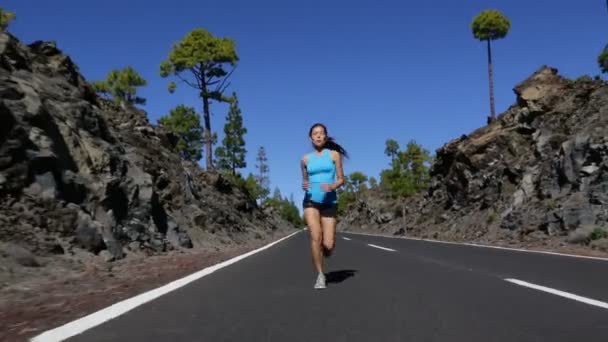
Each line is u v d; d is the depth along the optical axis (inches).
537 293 221.3
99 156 540.1
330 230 247.8
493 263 376.8
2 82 449.7
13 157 409.4
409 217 2062.0
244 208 1798.7
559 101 1268.5
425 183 1978.3
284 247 729.6
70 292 258.4
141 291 249.8
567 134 1100.5
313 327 158.1
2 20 915.4
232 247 875.4
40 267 333.1
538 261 393.7
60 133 497.4
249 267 379.9
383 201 3095.5
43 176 429.1
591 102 1129.4
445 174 1786.4
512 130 1370.6
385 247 633.6
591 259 410.0
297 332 151.5
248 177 2719.0
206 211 1056.8
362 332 150.1
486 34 2060.8
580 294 216.5
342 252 534.9
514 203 1043.3
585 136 876.0
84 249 411.8
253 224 1795.0
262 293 235.8
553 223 780.6
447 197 1627.7
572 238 675.4
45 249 366.0
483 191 1343.5
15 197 398.3
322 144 245.0
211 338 145.1
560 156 931.3
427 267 349.4
